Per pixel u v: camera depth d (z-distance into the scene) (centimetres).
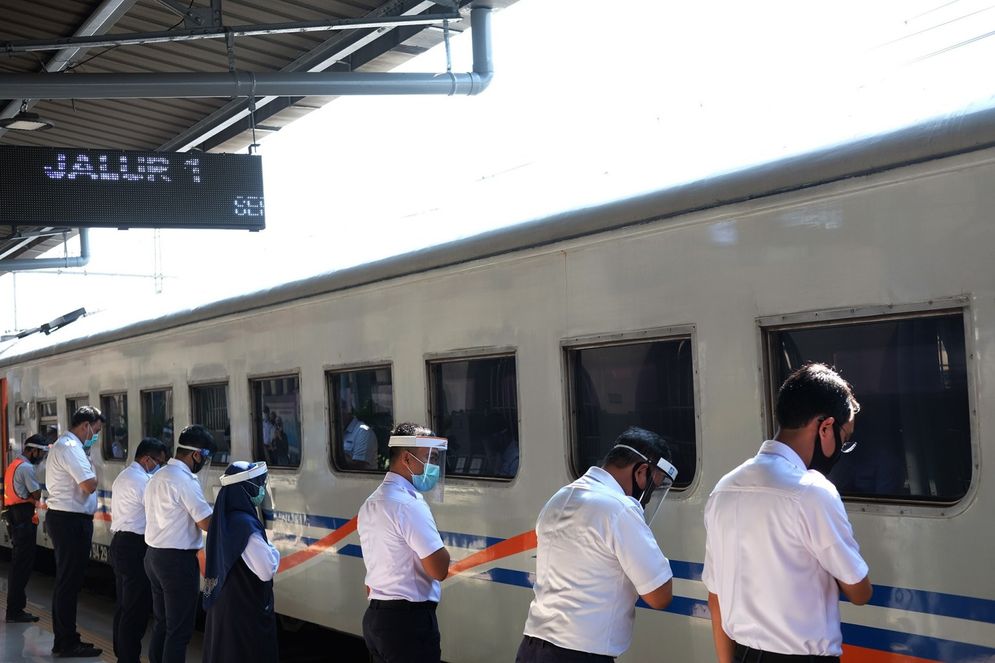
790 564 271
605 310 445
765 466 282
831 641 273
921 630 329
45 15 794
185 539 599
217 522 491
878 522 342
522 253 485
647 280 426
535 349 482
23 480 927
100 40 669
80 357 1062
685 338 414
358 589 617
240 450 743
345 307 623
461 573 530
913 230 332
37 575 1274
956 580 320
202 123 1066
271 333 702
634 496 349
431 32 782
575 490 338
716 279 396
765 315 378
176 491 594
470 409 530
